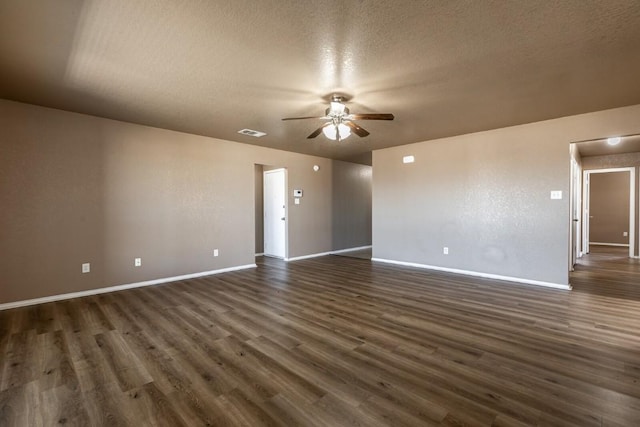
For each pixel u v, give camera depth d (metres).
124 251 4.33
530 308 3.43
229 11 1.92
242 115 4.00
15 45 2.29
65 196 3.85
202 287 4.40
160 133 4.67
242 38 2.23
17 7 1.85
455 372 2.15
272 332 2.83
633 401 1.82
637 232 6.56
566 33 2.16
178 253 4.88
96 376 2.11
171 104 3.59
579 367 2.20
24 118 3.57
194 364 2.27
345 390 1.95
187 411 1.76
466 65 2.64
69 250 3.88
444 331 2.84
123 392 1.93
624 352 2.41
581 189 6.94
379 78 2.89
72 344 2.59
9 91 3.20
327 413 1.74
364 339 2.68
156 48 2.36
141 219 4.49
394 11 1.93
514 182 4.57
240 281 4.74
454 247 5.25
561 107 3.71
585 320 3.06
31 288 3.62
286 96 3.33
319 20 2.02
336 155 7.01
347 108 3.37
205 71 2.74
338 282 4.65
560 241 4.21
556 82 2.98
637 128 3.63
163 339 2.68
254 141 5.55
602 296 3.86
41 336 2.74
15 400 1.85
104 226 4.15
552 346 2.52
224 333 2.81
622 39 2.23
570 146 4.17
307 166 6.92
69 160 3.88
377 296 3.93
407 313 3.30
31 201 3.62
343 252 7.69
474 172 4.98
